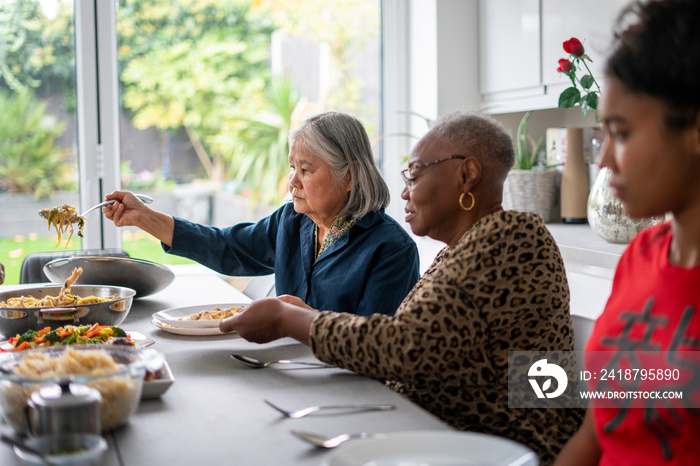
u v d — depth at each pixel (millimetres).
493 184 1293
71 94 3139
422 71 3291
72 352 980
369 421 995
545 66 2689
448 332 1115
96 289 1785
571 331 1247
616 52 816
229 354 1384
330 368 1272
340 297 1786
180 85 3404
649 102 790
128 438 938
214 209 3533
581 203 2859
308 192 1830
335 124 1816
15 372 951
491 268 1147
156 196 3410
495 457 806
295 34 3559
